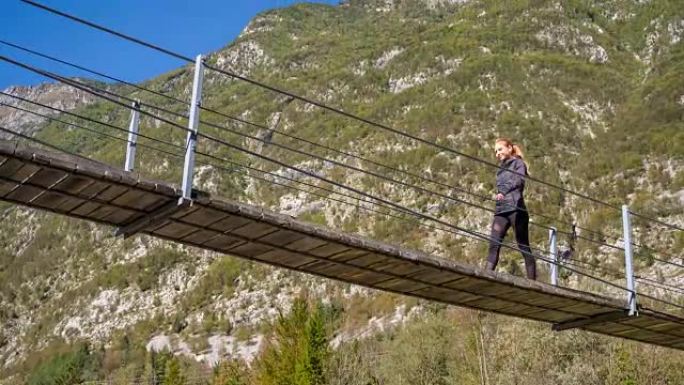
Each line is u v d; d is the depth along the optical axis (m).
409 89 135.50
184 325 119.62
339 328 93.38
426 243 99.50
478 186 104.25
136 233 8.43
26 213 178.25
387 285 10.12
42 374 119.06
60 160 6.86
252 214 7.82
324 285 109.81
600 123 111.31
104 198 7.60
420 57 146.25
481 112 117.31
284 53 187.38
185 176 7.54
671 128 98.75
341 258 9.05
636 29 135.38
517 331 43.88
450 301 10.81
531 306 10.99
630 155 97.19
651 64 123.62
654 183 90.94
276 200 126.75
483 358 45.41
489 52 138.50
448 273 9.37
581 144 106.88
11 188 7.36
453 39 148.75
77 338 129.75
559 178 99.38
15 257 166.88
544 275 49.22
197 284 128.50
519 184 10.73
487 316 50.25
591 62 129.88
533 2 150.50
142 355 114.81
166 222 8.00
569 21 139.62
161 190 7.38
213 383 58.97
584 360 40.47
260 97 158.75
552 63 124.94
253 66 190.12
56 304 141.12
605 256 77.12
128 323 127.69
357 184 118.81
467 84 127.62
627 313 11.20
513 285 9.80
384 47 159.12
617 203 89.69
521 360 42.22
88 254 151.62
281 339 42.81
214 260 134.50
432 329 57.75
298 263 9.36
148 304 130.00
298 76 167.25
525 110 116.12
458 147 113.00
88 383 108.62
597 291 47.53
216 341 111.19
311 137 137.50
